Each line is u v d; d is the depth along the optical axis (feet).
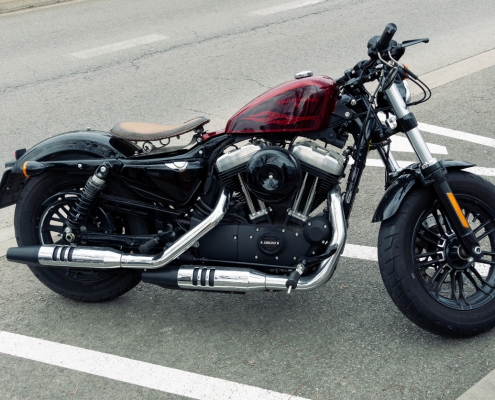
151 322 12.75
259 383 10.98
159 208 12.50
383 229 11.43
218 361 11.56
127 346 12.09
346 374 11.08
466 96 24.34
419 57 28.68
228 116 22.93
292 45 31.37
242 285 11.51
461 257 11.59
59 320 12.94
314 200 11.59
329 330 12.21
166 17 38.22
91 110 24.44
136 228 12.69
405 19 35.22
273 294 13.43
